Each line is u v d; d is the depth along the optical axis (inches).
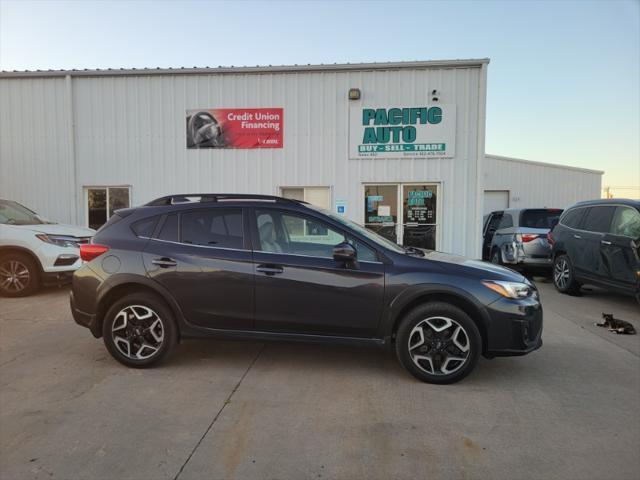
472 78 426.0
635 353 201.3
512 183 805.9
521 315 160.6
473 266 169.9
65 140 459.2
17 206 347.6
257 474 109.8
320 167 442.9
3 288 304.2
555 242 353.1
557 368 181.8
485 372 176.2
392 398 151.5
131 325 175.2
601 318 267.0
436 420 136.9
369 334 166.4
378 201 442.3
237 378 167.2
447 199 434.9
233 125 447.2
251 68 438.6
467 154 430.9
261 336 171.0
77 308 180.4
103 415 138.3
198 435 127.1
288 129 443.8
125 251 177.2
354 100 435.8
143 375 169.5
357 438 126.3
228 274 169.9
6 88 461.4
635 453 120.0
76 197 462.3
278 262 168.6
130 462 114.3
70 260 312.3
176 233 178.4
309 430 130.3
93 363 181.9
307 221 173.6
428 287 161.0
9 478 107.3
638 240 269.7
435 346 161.5
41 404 145.5
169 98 451.2
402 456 117.9
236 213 177.8
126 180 457.7
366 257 168.7
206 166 451.5
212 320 172.4
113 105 455.5
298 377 168.7
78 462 114.0
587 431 131.4
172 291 172.4
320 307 166.7
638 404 149.5
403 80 431.5
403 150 435.2
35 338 215.2
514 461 116.0
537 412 142.9
